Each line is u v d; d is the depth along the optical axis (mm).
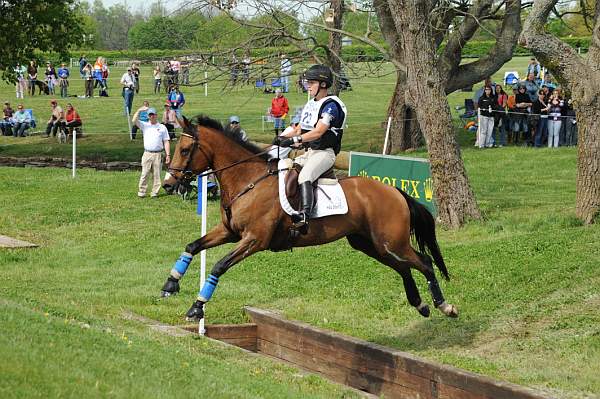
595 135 15555
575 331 10914
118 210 21703
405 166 17375
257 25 19172
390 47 26609
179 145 10914
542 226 16359
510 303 12242
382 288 13758
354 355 11281
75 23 32906
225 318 13188
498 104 28531
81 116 41906
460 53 26812
